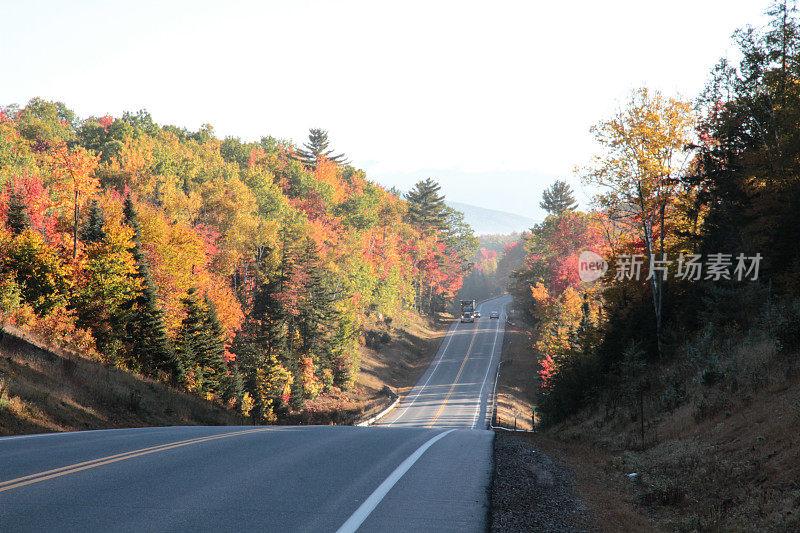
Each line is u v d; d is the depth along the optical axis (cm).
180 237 5144
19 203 4750
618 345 3123
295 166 12681
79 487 682
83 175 4272
